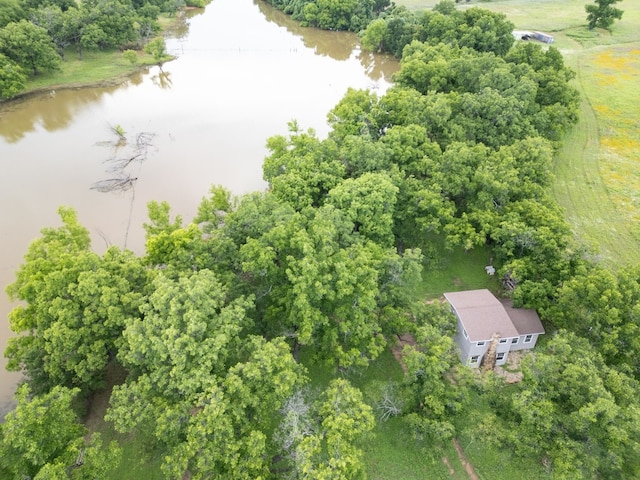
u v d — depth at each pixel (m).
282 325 35.91
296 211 44.03
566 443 27.39
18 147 70.06
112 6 102.56
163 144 71.50
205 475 27.28
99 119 78.38
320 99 88.31
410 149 49.72
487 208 45.12
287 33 126.88
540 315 40.28
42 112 80.38
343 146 51.78
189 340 27.28
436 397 30.92
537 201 45.72
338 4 122.69
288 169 48.69
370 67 105.81
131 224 55.50
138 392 27.75
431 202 43.66
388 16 116.06
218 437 25.84
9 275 47.53
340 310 34.12
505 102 56.12
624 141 70.88
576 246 43.38
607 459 26.59
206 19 136.75
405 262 37.66
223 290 33.91
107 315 32.22
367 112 60.34
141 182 62.84
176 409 26.78
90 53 100.69
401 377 37.34
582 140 70.94
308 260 32.53
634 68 95.81
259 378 28.08
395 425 33.56
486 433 29.83
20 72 83.75
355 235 40.25
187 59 105.44
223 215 46.31
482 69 66.88
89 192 60.50
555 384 29.66
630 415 26.30
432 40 93.38
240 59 107.06
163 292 29.45
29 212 56.62
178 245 37.38
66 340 30.84
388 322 36.81
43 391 33.06
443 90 68.19
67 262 34.50
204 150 70.31
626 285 34.19
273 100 87.44
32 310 34.22
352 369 36.75
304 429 27.39
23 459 24.72
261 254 34.09
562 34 116.31
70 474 25.86
